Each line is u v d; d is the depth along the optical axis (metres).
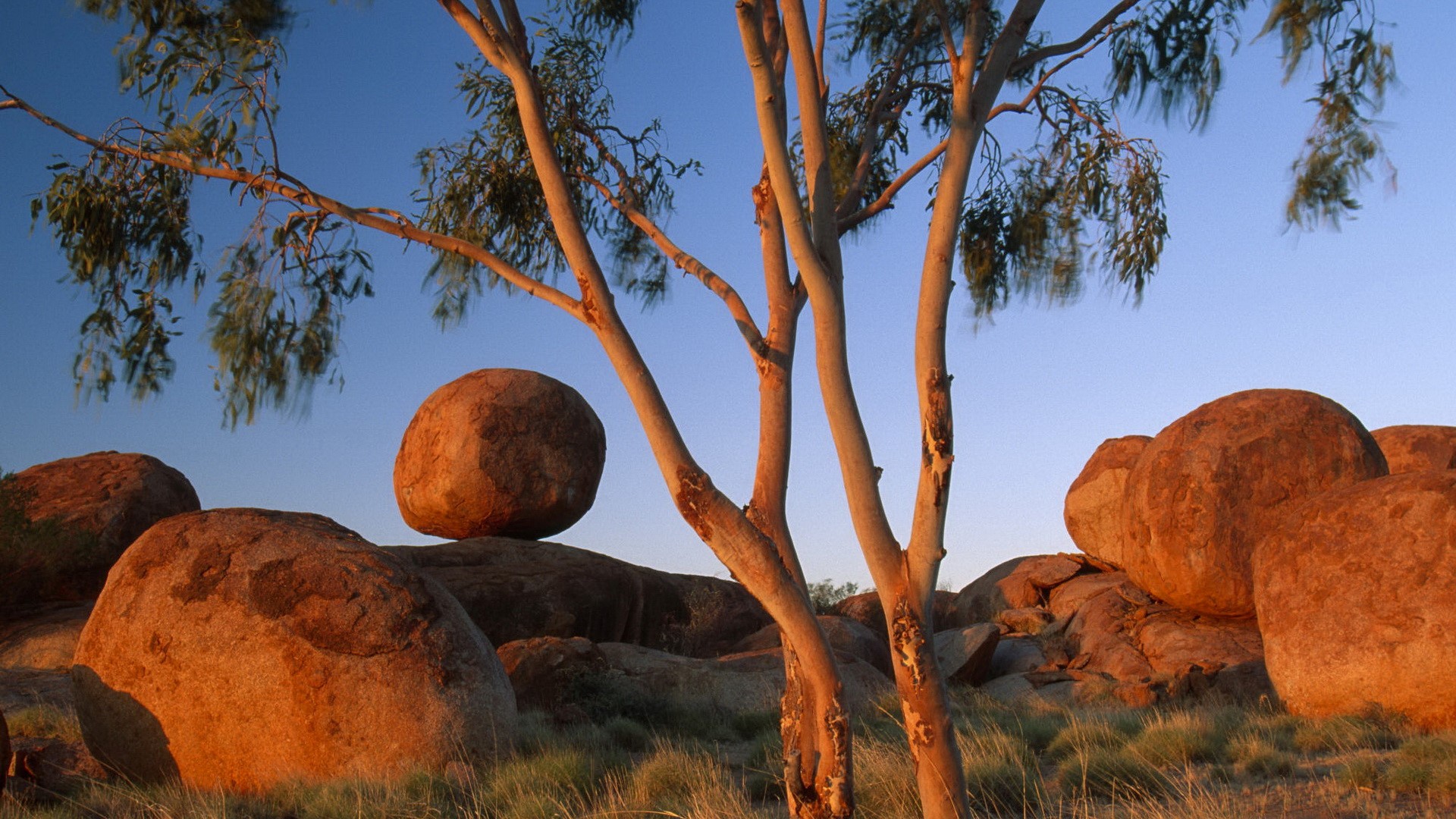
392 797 8.12
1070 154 9.10
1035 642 18.45
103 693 9.62
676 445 5.01
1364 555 11.84
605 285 5.25
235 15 6.55
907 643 4.66
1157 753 9.56
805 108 5.12
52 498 19.66
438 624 9.95
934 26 8.74
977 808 7.91
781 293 5.94
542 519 18.17
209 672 9.34
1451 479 11.72
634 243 10.09
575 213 5.32
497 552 17.27
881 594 4.78
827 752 5.00
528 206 9.52
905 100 9.23
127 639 9.63
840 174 9.55
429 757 9.27
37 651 15.77
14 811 8.34
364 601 9.71
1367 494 12.32
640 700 13.59
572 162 9.57
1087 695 14.66
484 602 16.12
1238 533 16.22
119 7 6.55
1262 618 12.90
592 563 17.73
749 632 19.45
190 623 9.52
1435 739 9.25
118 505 19.23
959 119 4.83
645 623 18.19
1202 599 16.61
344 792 8.39
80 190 7.21
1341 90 6.51
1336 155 6.56
